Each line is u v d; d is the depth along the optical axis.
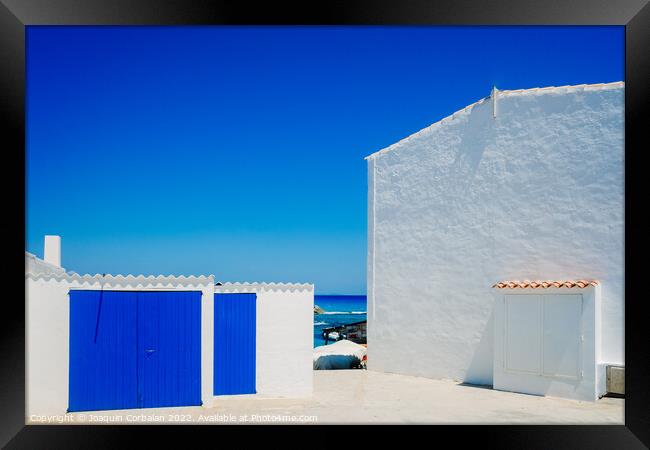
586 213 10.98
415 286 13.88
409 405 9.70
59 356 8.62
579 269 10.98
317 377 13.55
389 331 14.50
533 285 10.85
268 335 10.32
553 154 11.52
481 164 12.63
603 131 10.89
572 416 8.75
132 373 9.02
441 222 13.39
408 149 14.30
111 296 8.97
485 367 12.27
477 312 12.49
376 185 15.12
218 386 10.06
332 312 79.00
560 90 11.48
